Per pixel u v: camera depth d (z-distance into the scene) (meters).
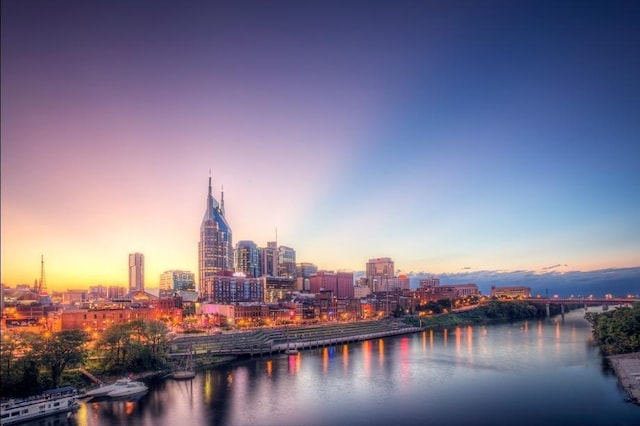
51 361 150.50
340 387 161.88
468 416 127.06
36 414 130.12
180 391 158.88
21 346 150.00
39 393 145.00
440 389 155.62
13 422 125.75
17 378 144.75
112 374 177.12
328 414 130.75
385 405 138.38
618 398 139.50
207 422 125.38
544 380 163.62
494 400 140.88
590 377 165.88
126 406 141.00
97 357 185.25
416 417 127.00
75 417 130.75
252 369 198.88
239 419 127.44
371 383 167.12
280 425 122.50
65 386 157.62
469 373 179.88
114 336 180.00
